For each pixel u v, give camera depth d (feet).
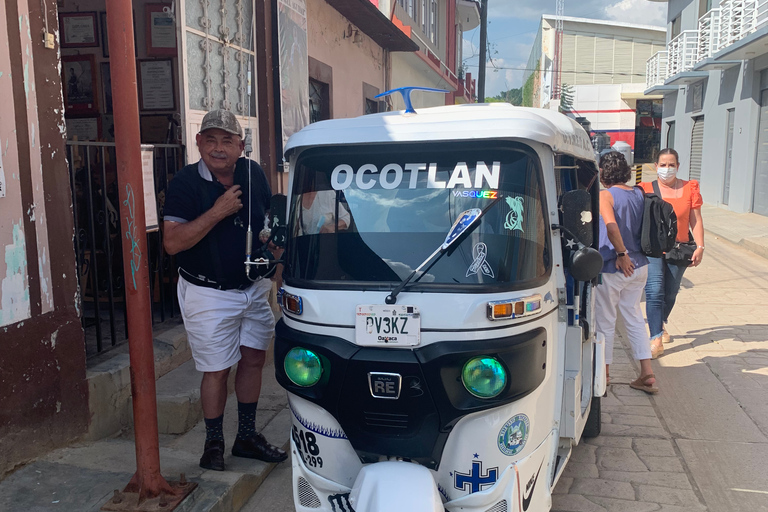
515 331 8.84
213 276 11.96
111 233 20.18
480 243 9.03
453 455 8.78
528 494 9.10
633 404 16.92
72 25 22.21
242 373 12.91
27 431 11.81
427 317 8.70
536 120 9.32
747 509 11.80
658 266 20.16
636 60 128.57
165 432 14.38
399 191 9.47
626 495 12.35
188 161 18.70
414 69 52.70
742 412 16.16
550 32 128.98
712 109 64.90
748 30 49.96
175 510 10.32
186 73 18.54
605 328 16.26
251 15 22.68
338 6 31.32
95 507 10.44
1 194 11.03
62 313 12.53
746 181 55.93
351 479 9.27
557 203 10.08
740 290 30.25
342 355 8.86
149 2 21.17
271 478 12.92
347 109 34.88
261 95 23.20
